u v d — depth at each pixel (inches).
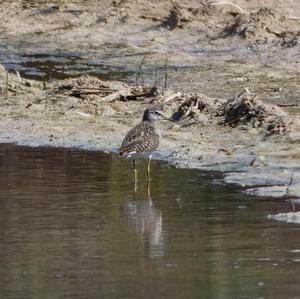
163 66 998.4
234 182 578.6
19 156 666.8
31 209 531.5
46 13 1212.5
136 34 1127.6
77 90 855.7
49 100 840.3
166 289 401.1
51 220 508.1
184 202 538.3
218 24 1119.6
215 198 542.9
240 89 866.1
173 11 1147.3
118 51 1079.6
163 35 1113.4
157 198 550.0
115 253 450.0
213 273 418.3
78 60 1056.8
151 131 595.5
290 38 1049.5
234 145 663.1
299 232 473.7
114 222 502.3
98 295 396.2
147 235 476.1
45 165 639.1
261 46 1043.9
